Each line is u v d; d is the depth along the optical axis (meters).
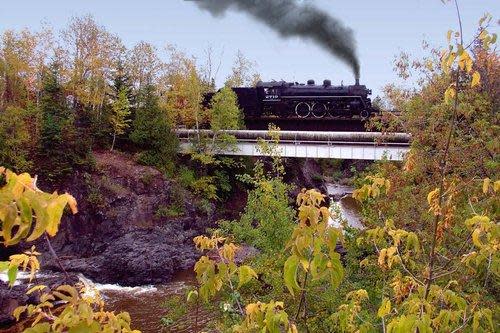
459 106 9.04
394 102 14.05
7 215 1.57
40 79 36.88
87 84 36.66
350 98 32.47
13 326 16.36
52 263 25.75
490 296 5.44
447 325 3.60
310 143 32.62
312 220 2.68
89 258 27.03
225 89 36.31
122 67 37.88
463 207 6.17
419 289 4.00
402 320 3.15
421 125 11.13
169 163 35.44
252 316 3.01
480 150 8.71
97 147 35.34
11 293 19.62
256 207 12.26
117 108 34.75
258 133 36.38
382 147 28.88
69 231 28.59
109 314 2.71
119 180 31.72
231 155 38.78
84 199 29.47
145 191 31.95
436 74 11.32
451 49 3.61
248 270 3.19
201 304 12.66
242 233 12.31
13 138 28.69
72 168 30.19
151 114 36.00
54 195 1.67
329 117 33.56
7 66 34.59
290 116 34.78
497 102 11.20
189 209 33.47
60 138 29.55
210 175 38.88
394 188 9.48
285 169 42.91
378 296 8.46
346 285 9.94
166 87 43.94
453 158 8.32
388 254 4.10
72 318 2.07
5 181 1.68
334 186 55.38
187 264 28.45
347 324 4.50
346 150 31.59
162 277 25.98
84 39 37.75
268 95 35.22
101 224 28.94
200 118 38.44
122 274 25.67
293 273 2.63
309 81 35.12
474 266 4.34
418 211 9.14
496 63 9.83
